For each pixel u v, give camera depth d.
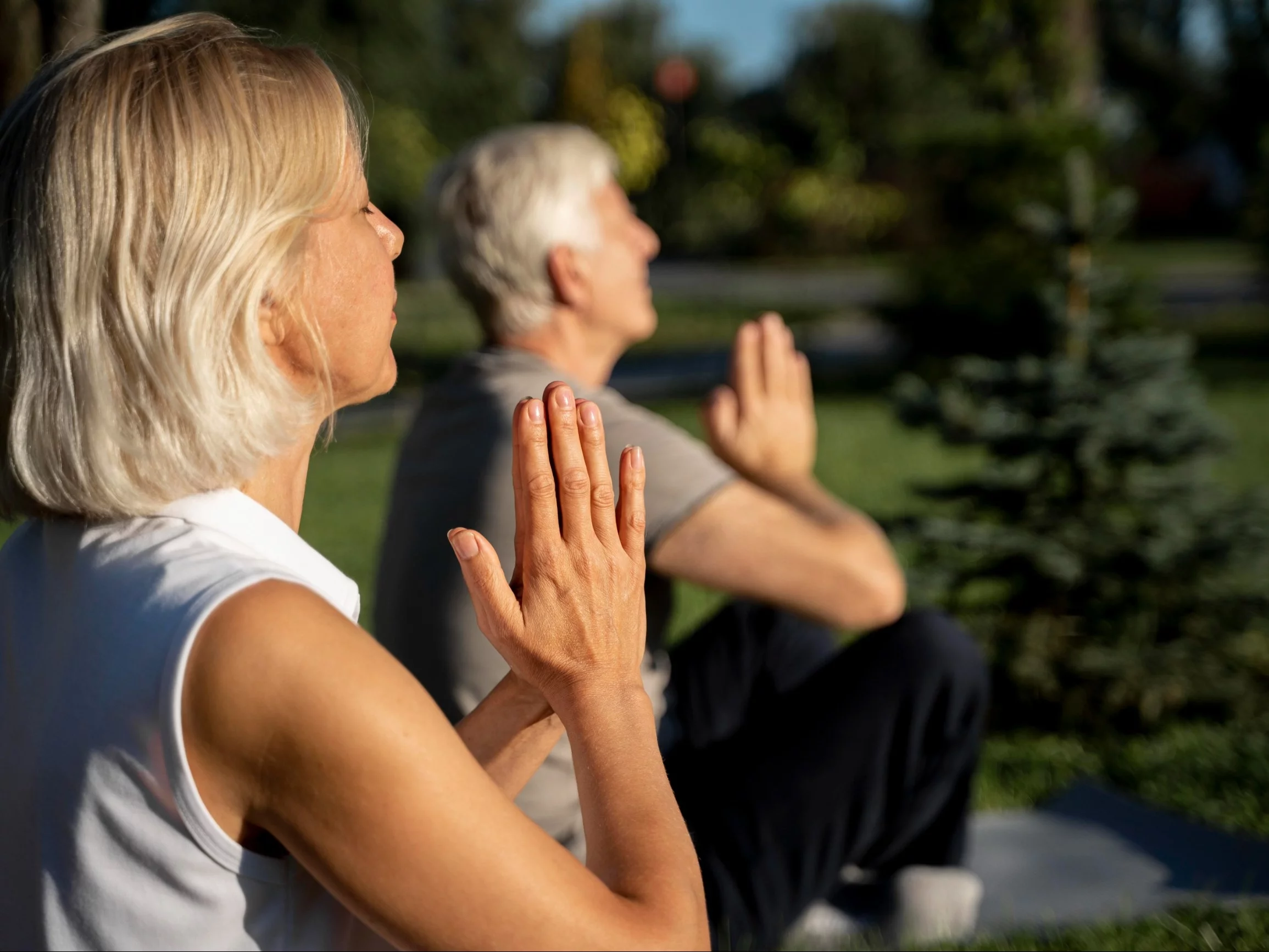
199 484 0.92
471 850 0.83
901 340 10.74
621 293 2.11
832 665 1.96
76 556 0.92
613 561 1.03
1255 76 19.02
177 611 0.83
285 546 0.95
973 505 3.91
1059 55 11.13
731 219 31.89
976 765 2.07
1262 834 2.83
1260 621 3.67
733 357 2.11
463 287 2.12
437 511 1.83
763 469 2.09
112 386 0.89
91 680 0.85
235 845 0.83
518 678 1.17
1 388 0.93
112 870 0.84
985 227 10.27
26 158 0.92
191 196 0.90
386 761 0.82
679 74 22.83
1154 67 31.86
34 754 0.87
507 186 2.05
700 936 0.90
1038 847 2.81
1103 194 10.00
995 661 3.71
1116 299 4.33
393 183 16.81
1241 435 8.61
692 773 1.95
